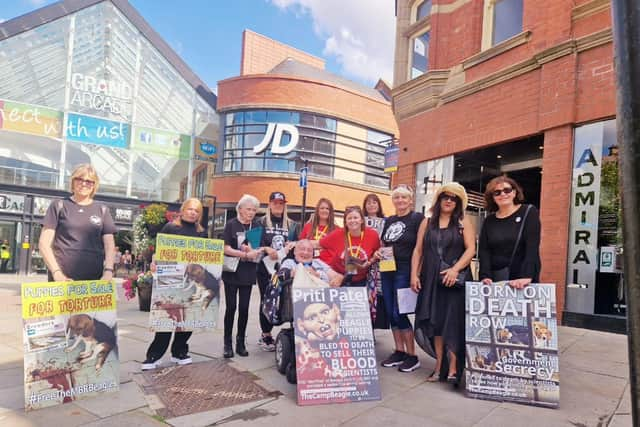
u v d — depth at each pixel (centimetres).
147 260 1116
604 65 598
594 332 575
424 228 404
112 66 2469
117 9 2453
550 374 328
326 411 313
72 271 346
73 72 2356
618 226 578
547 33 670
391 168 1125
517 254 365
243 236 464
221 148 2548
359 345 354
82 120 2348
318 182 2434
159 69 2591
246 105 2448
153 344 404
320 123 2484
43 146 2284
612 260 583
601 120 602
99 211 365
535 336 338
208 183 2708
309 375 333
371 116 2659
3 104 2144
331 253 441
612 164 588
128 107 2511
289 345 382
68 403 314
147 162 2581
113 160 2492
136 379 372
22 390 337
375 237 439
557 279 630
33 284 308
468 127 802
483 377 345
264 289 496
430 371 421
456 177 841
